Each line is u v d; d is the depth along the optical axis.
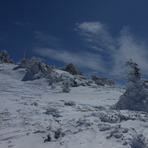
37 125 7.15
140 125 6.46
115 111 9.02
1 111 9.58
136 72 12.30
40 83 29.91
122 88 31.17
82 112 9.70
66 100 17.09
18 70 36.06
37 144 5.16
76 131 6.04
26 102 13.08
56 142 5.27
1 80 28.94
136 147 4.59
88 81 34.28
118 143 4.93
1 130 6.53
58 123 7.41
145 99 11.19
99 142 5.05
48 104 13.35
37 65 34.44
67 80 26.19
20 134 6.00
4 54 50.50
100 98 19.56
